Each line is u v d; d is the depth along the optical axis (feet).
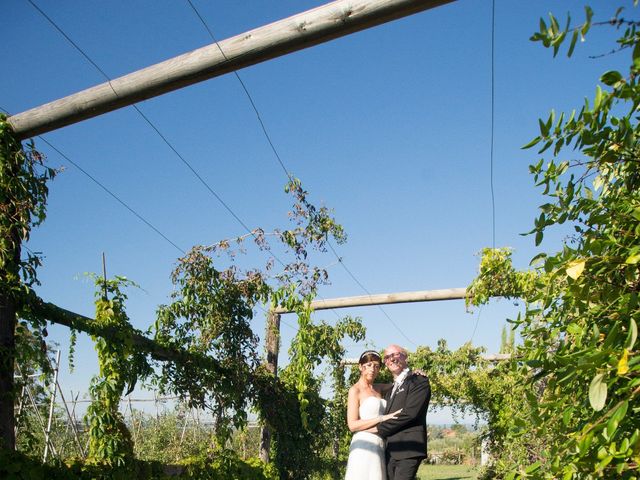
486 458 48.24
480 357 44.11
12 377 17.58
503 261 22.90
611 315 5.52
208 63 14.56
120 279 21.63
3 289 17.33
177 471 24.97
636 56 4.63
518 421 5.95
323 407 37.70
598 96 4.96
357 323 39.17
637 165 5.80
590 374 4.79
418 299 35.78
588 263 5.50
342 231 28.32
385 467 14.07
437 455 103.86
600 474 4.70
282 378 35.29
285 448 33.76
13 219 17.62
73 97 16.63
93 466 19.74
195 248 27.76
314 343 36.37
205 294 27.68
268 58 14.14
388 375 40.32
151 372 23.52
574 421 5.87
